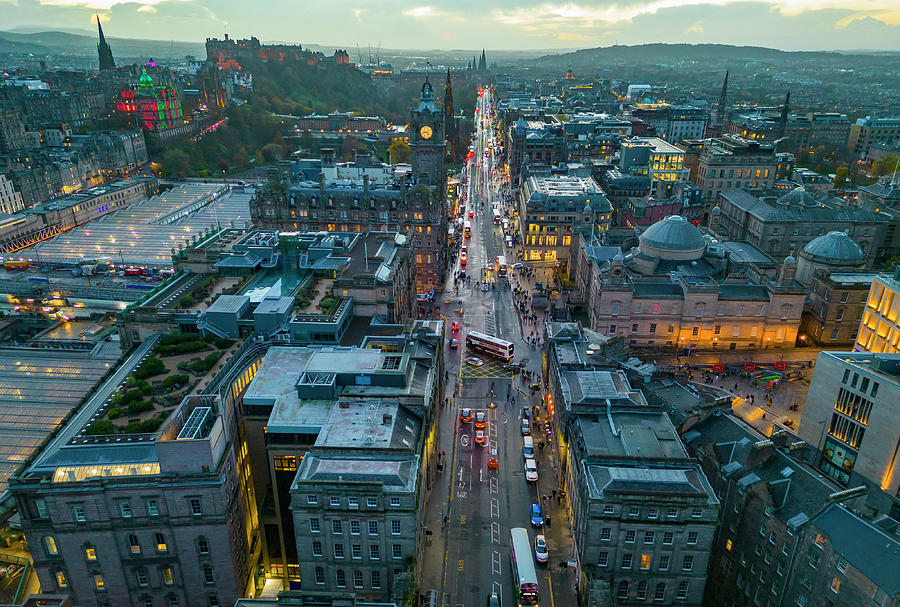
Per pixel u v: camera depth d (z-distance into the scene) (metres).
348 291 123.56
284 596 65.56
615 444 87.12
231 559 79.44
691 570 78.75
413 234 173.00
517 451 117.25
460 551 93.44
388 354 99.62
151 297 121.62
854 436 101.69
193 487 74.81
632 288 149.00
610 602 73.38
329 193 193.50
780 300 148.12
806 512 75.06
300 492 76.19
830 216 199.12
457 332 165.75
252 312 115.75
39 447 81.31
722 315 150.38
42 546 76.00
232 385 90.81
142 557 77.88
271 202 194.12
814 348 153.38
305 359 102.81
